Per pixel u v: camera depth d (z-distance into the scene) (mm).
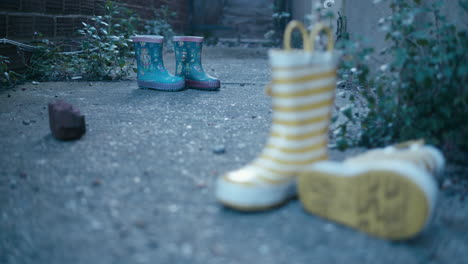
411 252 796
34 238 823
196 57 1874
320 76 874
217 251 793
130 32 2588
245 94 1802
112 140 1198
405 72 1145
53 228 844
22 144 1165
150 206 902
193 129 1293
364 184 812
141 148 1150
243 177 884
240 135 1255
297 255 788
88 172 1022
